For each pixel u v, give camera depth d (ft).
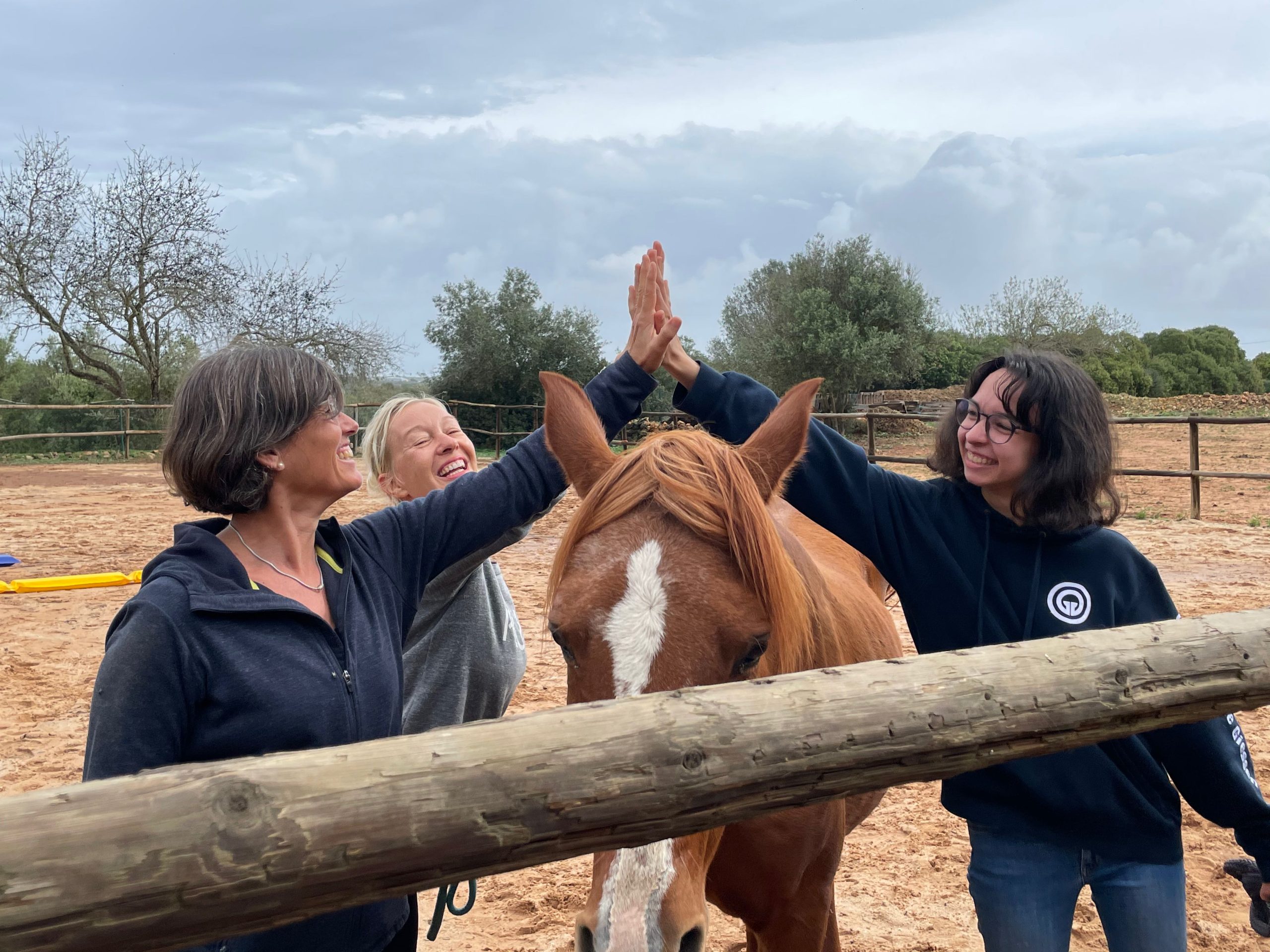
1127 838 5.82
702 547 5.56
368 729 5.00
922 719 3.43
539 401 91.61
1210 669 4.12
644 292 7.50
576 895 11.28
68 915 2.37
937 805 13.61
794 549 7.35
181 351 84.89
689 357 8.03
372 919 5.08
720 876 7.07
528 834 2.85
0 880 2.29
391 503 8.32
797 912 7.27
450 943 10.19
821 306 91.20
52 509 41.98
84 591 25.58
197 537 4.83
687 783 3.01
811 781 3.27
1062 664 3.83
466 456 8.17
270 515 5.13
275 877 2.57
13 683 17.93
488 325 90.27
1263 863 5.88
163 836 2.44
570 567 5.72
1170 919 5.77
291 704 4.62
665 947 4.66
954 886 11.19
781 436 6.45
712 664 5.22
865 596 9.42
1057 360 6.14
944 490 6.78
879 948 9.89
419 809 2.70
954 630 6.47
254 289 85.05
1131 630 4.21
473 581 7.20
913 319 93.09
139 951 2.56
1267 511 38.06
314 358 5.19
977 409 6.16
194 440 4.79
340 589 5.27
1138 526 34.71
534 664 19.24
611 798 2.91
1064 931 5.95
